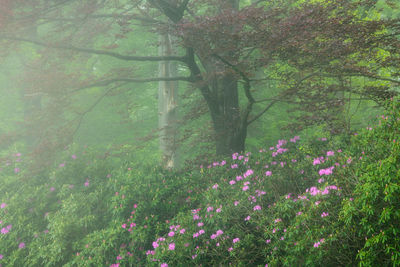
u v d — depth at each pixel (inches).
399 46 187.9
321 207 139.9
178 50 388.8
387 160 113.8
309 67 209.0
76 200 219.1
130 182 211.5
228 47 201.0
